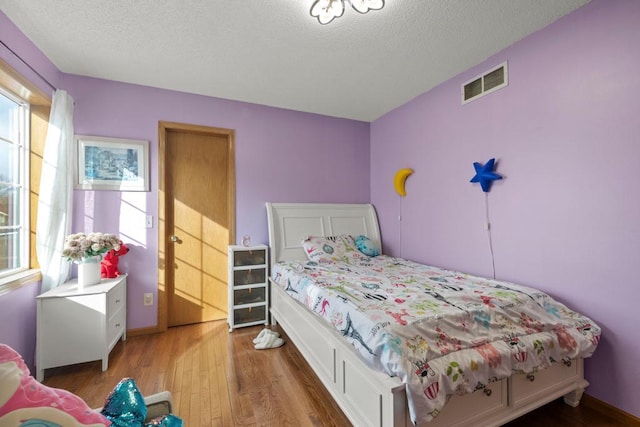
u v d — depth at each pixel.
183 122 2.82
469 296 1.60
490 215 2.22
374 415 1.24
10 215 2.00
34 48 2.00
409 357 1.17
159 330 2.71
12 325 1.78
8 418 0.65
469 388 1.21
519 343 1.40
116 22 1.80
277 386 1.88
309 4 1.65
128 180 2.61
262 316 2.97
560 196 1.79
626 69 1.51
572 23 1.73
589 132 1.66
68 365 2.12
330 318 1.63
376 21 1.80
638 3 1.47
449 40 2.01
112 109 2.57
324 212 3.37
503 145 2.12
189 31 1.89
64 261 2.24
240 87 2.74
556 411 1.63
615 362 1.57
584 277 1.68
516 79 2.03
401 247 3.19
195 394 1.79
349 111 3.37
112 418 0.88
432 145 2.76
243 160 3.07
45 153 2.10
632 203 1.50
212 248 3.01
